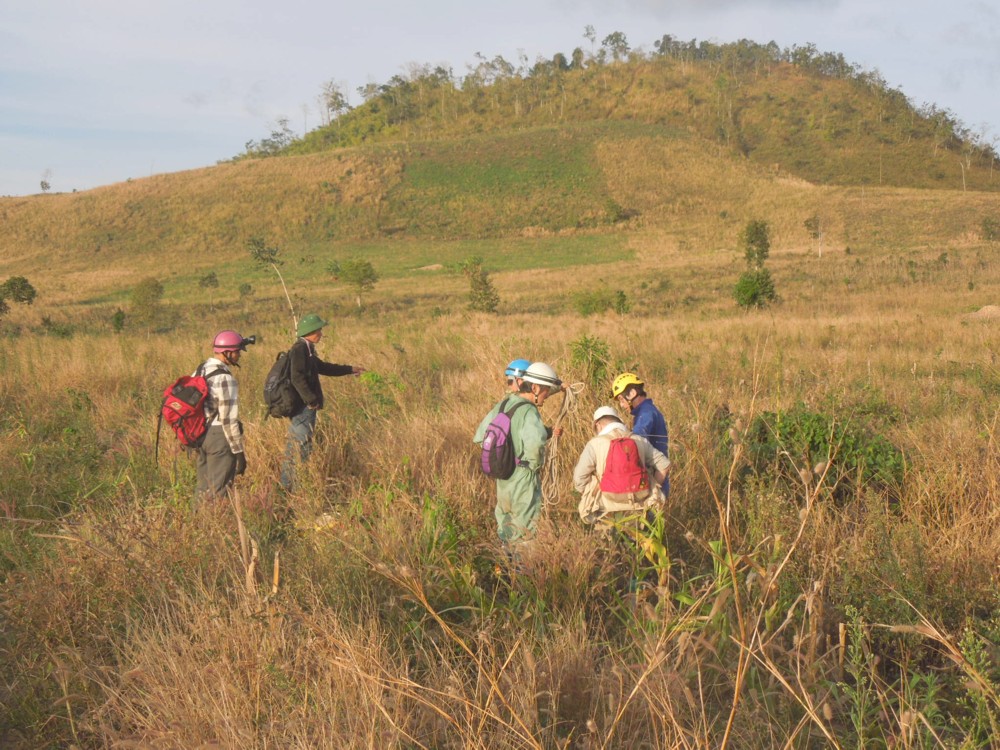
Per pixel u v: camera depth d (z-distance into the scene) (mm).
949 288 39281
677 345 14812
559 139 138875
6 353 13258
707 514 4574
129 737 2730
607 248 89375
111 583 3711
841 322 21250
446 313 46438
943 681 2984
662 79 196250
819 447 5270
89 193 119938
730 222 98500
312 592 3428
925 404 7906
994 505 4160
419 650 3158
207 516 4477
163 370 11250
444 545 3930
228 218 108438
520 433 4176
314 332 5965
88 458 6723
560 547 3824
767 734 2588
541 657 2914
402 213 111812
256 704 2725
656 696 2561
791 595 3287
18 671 3326
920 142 160625
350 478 5648
